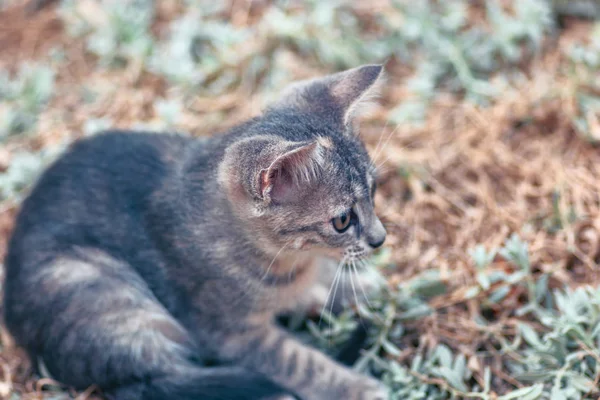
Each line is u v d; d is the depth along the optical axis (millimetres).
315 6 942
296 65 912
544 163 822
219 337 735
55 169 765
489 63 904
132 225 735
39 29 980
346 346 749
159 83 925
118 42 947
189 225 713
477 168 830
